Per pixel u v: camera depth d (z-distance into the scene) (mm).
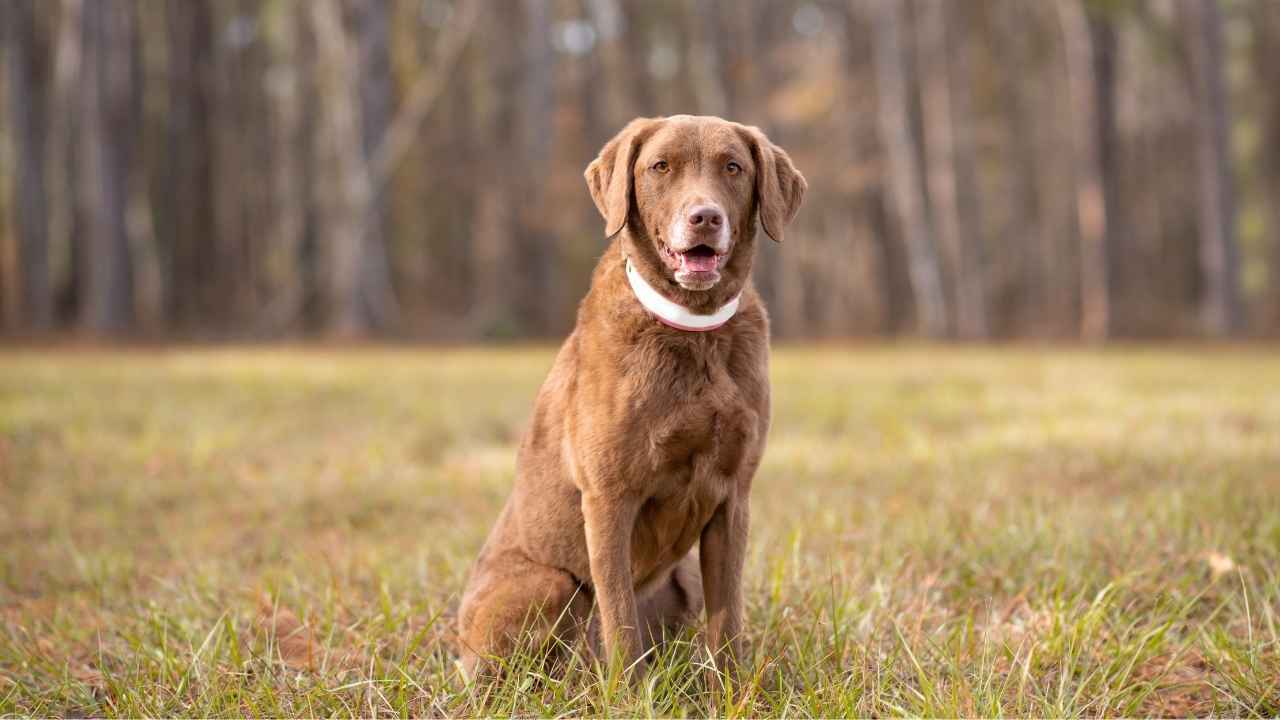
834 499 5977
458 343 25609
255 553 5426
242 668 3445
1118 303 34219
